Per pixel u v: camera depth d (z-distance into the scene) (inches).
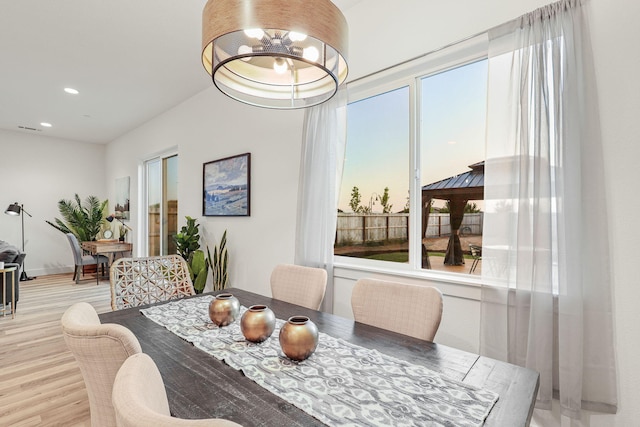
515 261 62.4
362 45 92.8
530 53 61.4
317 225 98.7
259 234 129.5
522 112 61.2
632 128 53.0
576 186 55.0
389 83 92.6
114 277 76.4
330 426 29.3
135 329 54.6
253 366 41.2
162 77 143.7
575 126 55.5
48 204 250.1
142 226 222.2
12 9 95.4
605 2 55.4
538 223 58.2
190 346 47.6
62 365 98.4
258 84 61.2
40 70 135.8
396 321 57.9
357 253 101.0
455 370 40.3
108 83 149.5
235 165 139.6
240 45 50.0
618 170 53.9
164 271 84.2
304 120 104.0
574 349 53.9
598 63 55.7
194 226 154.2
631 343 52.5
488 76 67.3
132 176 229.6
